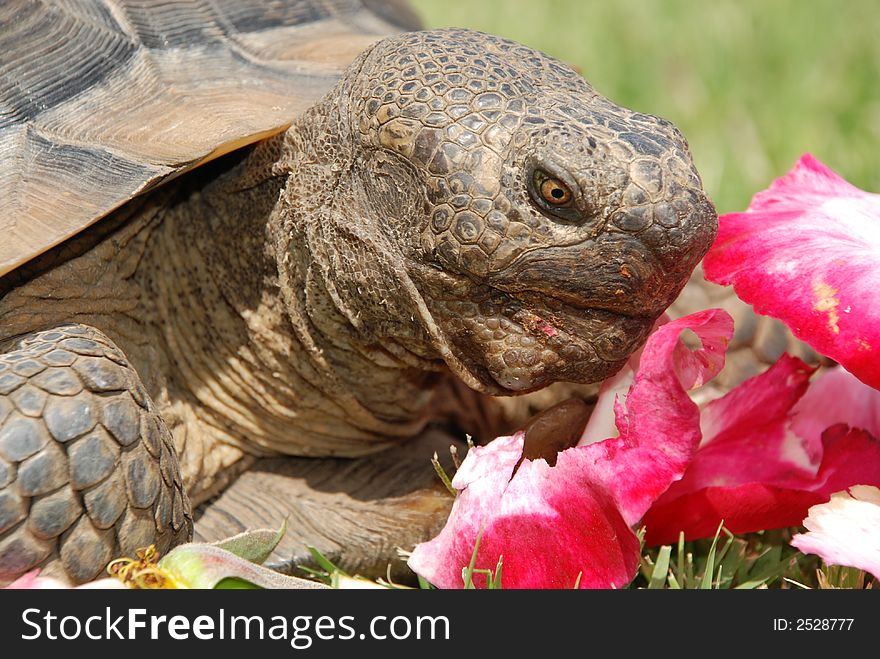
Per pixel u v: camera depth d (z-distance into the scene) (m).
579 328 0.71
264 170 0.73
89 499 0.70
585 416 0.73
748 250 0.72
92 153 0.72
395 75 0.72
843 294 0.71
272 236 0.73
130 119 0.73
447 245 0.71
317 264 0.73
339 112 0.72
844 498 0.71
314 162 0.73
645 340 0.72
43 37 0.73
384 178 0.72
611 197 0.70
